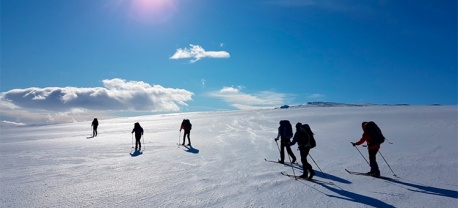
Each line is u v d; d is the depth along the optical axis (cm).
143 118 7856
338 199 697
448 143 1423
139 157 1456
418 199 677
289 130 1139
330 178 898
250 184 852
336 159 1198
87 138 2753
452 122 2345
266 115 4750
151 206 689
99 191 824
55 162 1390
